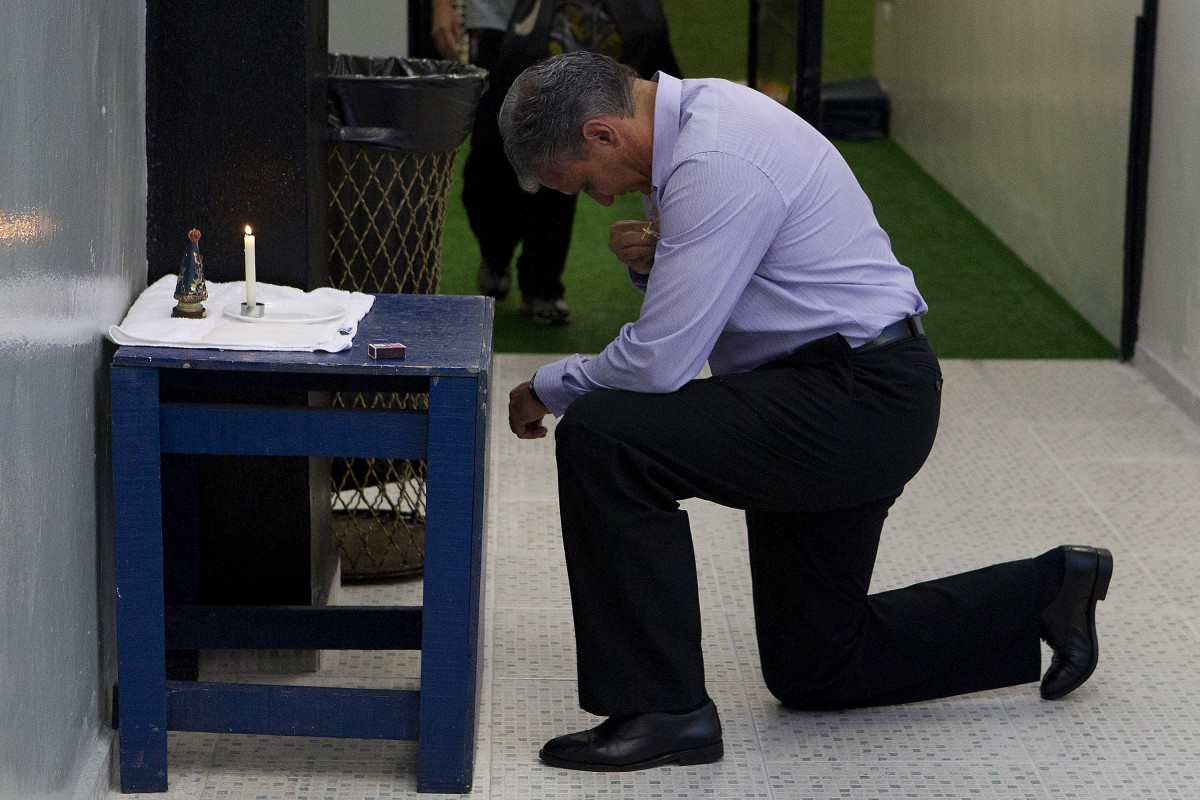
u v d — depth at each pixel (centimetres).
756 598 338
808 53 647
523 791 307
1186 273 595
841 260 297
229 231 339
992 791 313
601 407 293
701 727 316
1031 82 834
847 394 296
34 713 249
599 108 288
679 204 284
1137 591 422
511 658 374
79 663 285
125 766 299
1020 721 345
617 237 317
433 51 817
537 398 311
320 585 373
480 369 278
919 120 1116
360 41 777
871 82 1250
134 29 320
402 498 464
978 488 507
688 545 305
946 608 338
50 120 252
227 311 306
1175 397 604
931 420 305
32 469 246
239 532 354
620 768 314
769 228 287
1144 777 319
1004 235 898
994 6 907
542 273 695
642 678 309
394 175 407
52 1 253
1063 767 324
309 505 353
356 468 448
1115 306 693
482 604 349
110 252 301
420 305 330
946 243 900
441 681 297
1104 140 706
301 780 310
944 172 1044
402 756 322
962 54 984
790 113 299
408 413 285
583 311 730
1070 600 346
